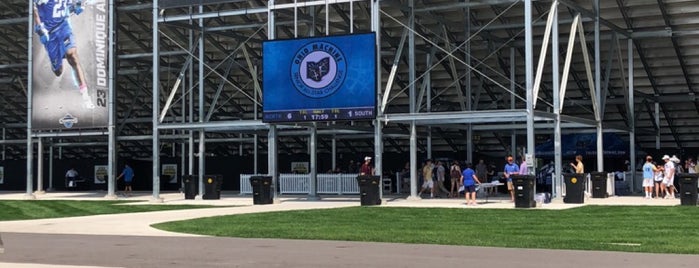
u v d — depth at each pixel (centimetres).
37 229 2031
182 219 2281
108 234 1861
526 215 2270
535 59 3781
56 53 3578
